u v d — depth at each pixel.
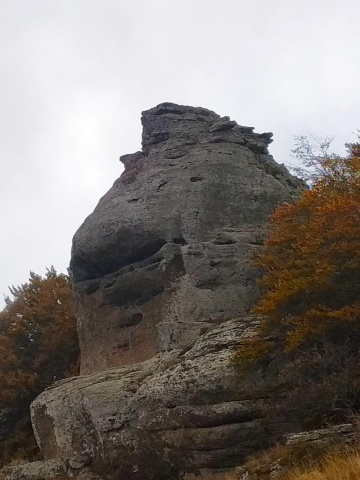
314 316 19.47
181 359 22.91
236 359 20.61
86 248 30.00
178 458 20.53
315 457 15.38
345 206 21.28
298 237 23.72
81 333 30.50
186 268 27.23
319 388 18.28
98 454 22.86
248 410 20.02
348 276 20.50
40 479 23.27
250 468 16.59
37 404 26.34
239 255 27.89
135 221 28.67
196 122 33.22
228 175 30.36
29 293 42.53
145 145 33.31
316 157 30.97
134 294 28.81
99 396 23.61
